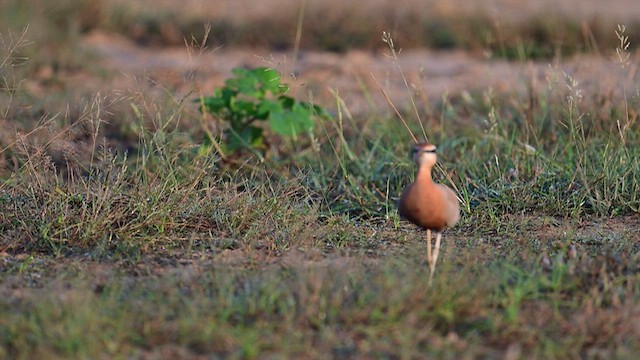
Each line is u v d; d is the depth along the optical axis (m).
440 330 8.05
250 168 13.09
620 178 12.09
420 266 9.37
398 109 16.38
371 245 10.61
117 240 10.47
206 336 7.70
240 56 21.58
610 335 7.94
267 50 22.23
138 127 14.04
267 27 22.94
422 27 22.77
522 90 17.41
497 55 21.44
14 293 8.84
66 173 12.83
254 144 13.34
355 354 7.63
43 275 9.42
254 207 11.25
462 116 16.09
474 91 17.72
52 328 7.69
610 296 8.70
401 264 9.41
